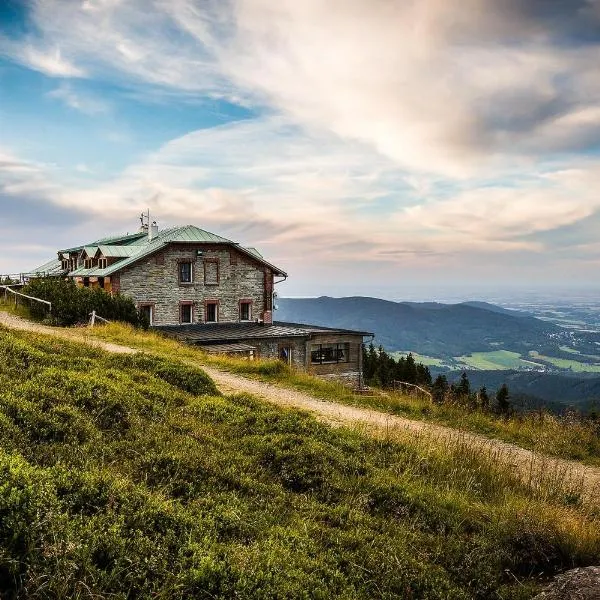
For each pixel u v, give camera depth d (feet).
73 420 27.12
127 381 41.04
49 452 22.35
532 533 24.31
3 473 16.83
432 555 22.41
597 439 50.47
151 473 24.03
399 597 18.80
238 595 15.48
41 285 111.04
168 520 18.84
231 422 36.94
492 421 57.00
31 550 14.03
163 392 41.52
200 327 136.98
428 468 35.50
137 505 19.22
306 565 18.79
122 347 76.38
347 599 17.34
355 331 138.21
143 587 14.69
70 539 14.96
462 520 26.53
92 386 34.22
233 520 20.98
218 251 143.43
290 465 29.84
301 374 72.49
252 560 17.60
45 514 15.52
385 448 37.96
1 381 30.81
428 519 26.23
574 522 25.72
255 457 30.27
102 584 14.25
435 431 49.19
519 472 38.40
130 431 29.27
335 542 21.63
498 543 24.02
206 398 43.65
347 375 138.51
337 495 27.25
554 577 21.80
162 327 132.87
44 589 13.28
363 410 56.29
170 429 31.83
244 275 148.46
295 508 24.81
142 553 16.11
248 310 149.79
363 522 24.44
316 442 34.12
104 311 102.27
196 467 25.63
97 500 18.48
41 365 38.68
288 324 158.71
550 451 46.65
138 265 131.64
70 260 177.17
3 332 52.75
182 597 14.88
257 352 123.95
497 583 21.12
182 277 138.82
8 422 23.88
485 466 37.11
